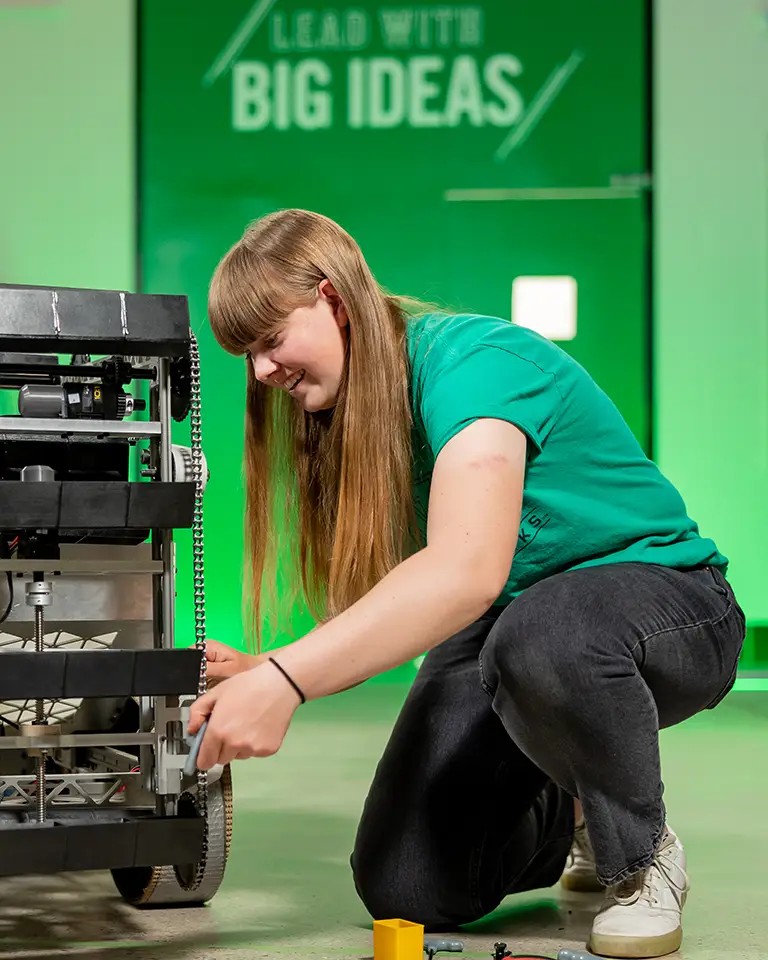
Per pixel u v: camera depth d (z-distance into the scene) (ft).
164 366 4.76
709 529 18.60
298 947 5.03
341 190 18.62
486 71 18.53
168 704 4.70
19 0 18.20
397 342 4.79
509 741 5.32
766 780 9.57
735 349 18.58
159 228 18.53
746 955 4.94
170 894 5.64
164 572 4.79
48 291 4.50
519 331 4.80
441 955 4.87
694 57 18.42
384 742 11.55
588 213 18.58
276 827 7.72
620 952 4.83
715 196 18.52
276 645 17.03
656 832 4.79
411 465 4.91
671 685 4.89
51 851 4.38
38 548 5.12
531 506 4.91
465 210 18.62
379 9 18.52
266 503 5.24
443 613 4.11
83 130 18.37
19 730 5.60
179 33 18.47
